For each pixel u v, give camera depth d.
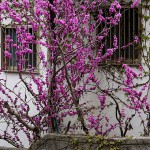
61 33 10.48
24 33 10.35
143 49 12.03
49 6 10.59
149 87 11.88
